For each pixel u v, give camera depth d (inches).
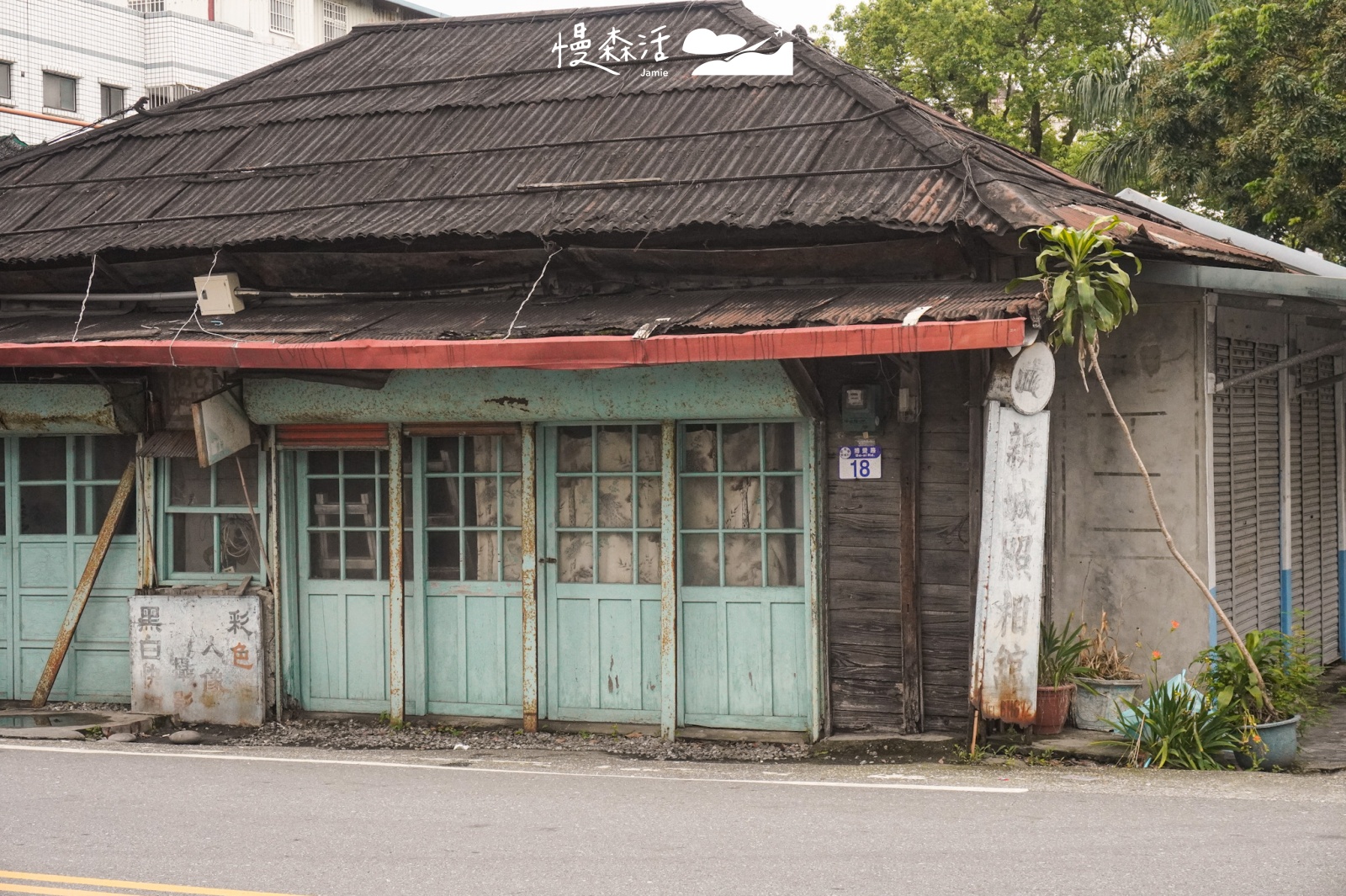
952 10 1065.5
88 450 420.5
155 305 406.3
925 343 288.0
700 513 367.9
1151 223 396.2
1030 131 1135.0
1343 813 251.4
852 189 340.5
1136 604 345.7
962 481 345.4
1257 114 676.1
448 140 412.5
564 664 377.7
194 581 408.8
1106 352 350.6
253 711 391.9
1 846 239.0
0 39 1080.8
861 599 354.9
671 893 204.2
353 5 1454.2
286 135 440.5
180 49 1211.2
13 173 462.3
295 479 399.5
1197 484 341.1
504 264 366.6
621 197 358.6
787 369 334.6
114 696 417.1
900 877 210.8
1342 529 483.8
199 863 225.1
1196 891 200.4
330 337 346.3
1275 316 411.5
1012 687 306.0
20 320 411.5
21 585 425.1
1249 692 312.8
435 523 390.3
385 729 383.9
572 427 376.8
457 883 211.5
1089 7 1077.1
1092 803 263.6
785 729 359.9
